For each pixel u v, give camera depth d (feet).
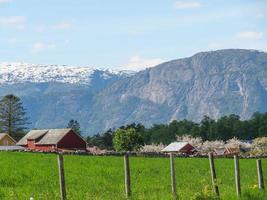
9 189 118.52
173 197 100.01
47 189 121.60
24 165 187.11
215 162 273.54
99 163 219.00
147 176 168.96
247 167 234.99
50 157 247.29
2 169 167.32
